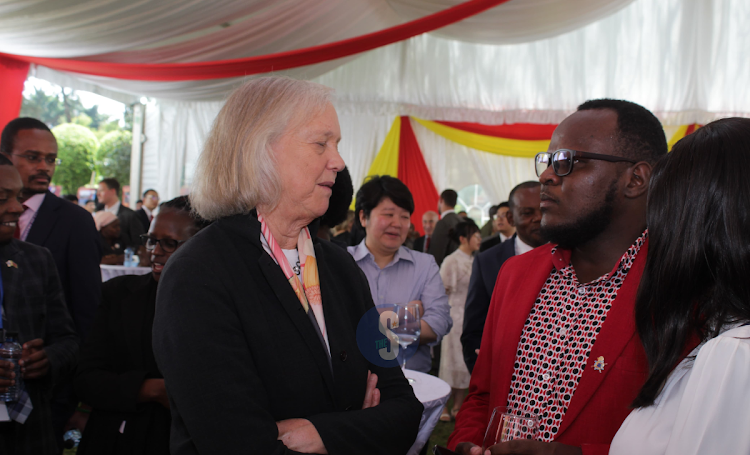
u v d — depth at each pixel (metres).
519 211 2.63
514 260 1.53
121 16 5.68
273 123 1.05
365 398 1.14
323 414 1.01
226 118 1.09
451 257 4.23
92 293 2.55
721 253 0.79
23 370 1.68
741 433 0.71
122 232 7.13
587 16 8.02
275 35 6.93
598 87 9.47
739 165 0.80
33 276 1.93
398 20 8.02
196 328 0.93
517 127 9.56
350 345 1.12
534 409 1.27
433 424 1.90
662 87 9.30
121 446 1.65
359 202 2.73
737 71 9.16
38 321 1.90
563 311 1.32
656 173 0.91
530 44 9.59
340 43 6.51
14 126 2.51
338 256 1.28
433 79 9.70
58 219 2.54
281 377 1.00
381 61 9.70
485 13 7.66
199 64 6.79
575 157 1.27
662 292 0.86
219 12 5.92
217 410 0.89
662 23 9.28
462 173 9.80
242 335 0.97
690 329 0.83
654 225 0.89
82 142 13.41
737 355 0.73
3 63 6.76
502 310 1.43
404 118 9.69
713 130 0.85
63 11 5.43
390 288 2.66
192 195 1.12
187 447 0.94
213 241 1.04
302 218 1.12
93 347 1.77
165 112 9.94
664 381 0.85
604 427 1.15
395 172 9.62
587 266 1.34
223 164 1.07
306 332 1.04
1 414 1.60
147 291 1.82
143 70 6.85
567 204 1.28
